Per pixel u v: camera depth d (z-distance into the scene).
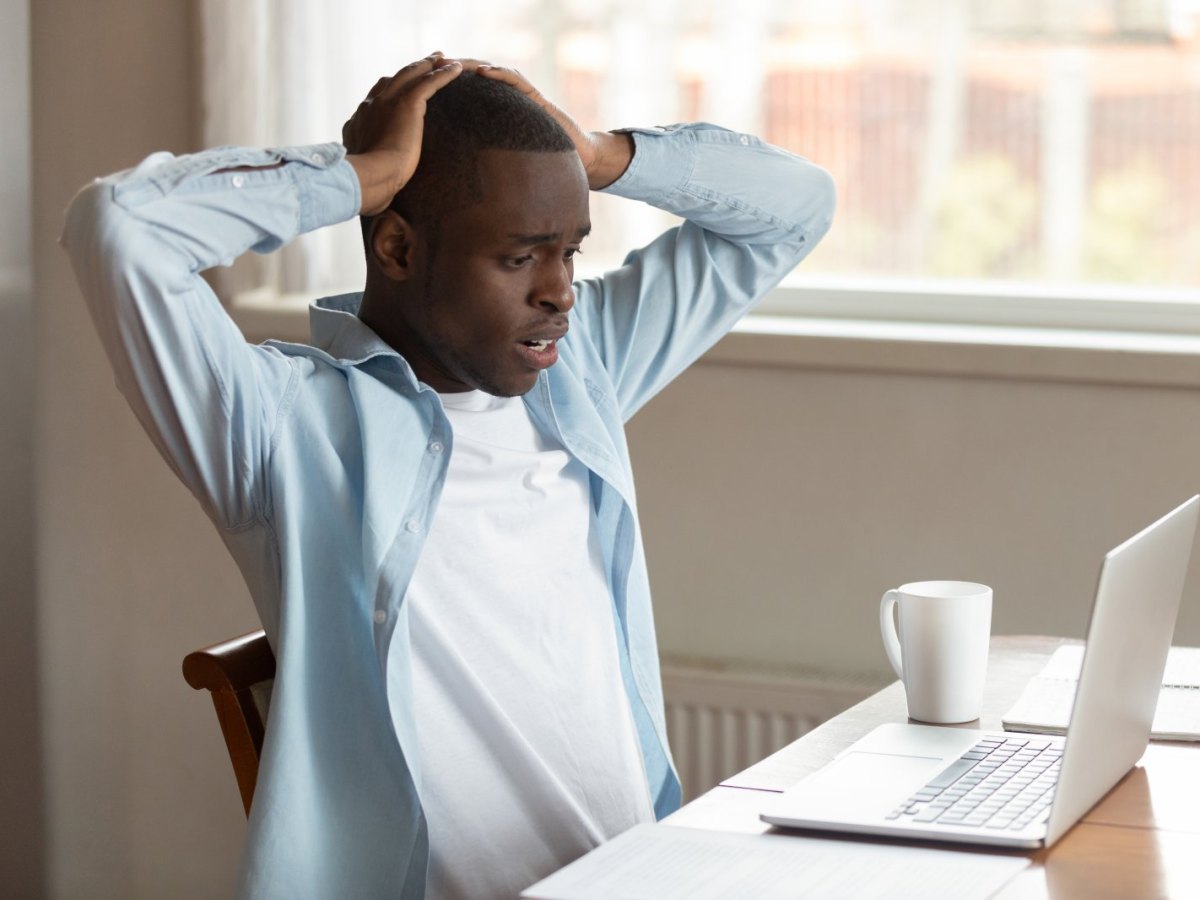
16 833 2.49
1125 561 1.03
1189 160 2.30
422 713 1.30
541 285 1.32
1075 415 2.14
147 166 1.20
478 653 1.34
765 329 2.25
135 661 2.57
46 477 2.56
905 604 1.33
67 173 2.51
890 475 2.23
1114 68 2.31
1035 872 0.99
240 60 2.38
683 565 2.33
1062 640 1.62
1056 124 2.34
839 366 2.21
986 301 2.34
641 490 2.33
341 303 1.47
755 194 1.61
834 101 2.38
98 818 2.62
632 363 1.58
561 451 1.44
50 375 2.54
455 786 1.31
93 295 1.17
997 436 2.18
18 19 2.28
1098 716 1.05
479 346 1.32
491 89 1.32
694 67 2.37
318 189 1.24
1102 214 2.34
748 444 2.28
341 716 1.26
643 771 1.46
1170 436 2.12
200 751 2.57
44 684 2.61
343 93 2.35
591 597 1.44
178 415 1.21
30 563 2.44
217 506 1.28
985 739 1.25
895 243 2.41
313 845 1.23
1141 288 2.33
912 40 2.36
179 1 2.44
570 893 0.95
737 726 2.25
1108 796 1.14
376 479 1.27
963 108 2.36
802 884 0.96
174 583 2.54
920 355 2.17
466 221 1.29
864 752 1.22
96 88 2.48
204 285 1.23
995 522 2.19
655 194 1.57
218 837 2.58
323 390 1.31
